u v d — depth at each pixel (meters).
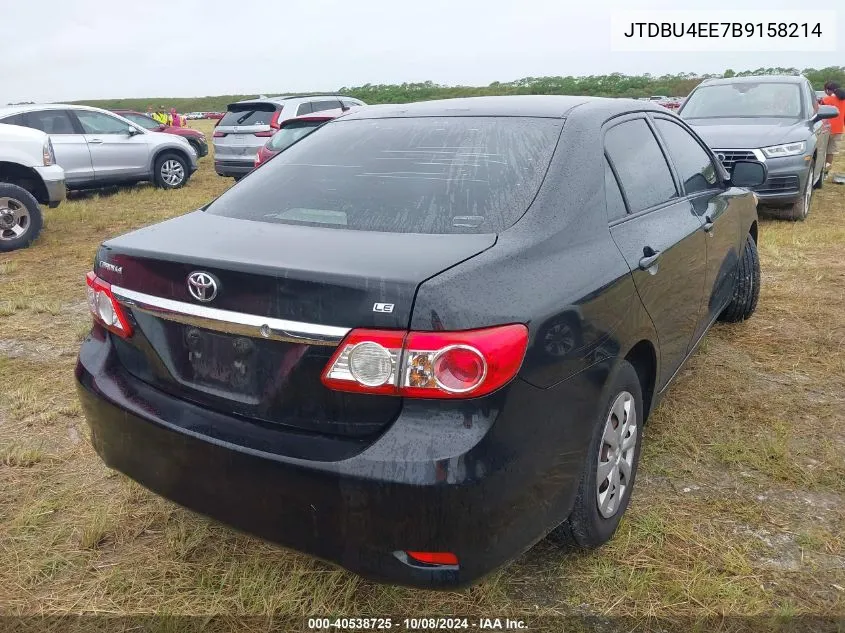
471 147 2.70
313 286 1.92
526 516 2.05
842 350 4.52
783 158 8.30
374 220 2.42
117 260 2.36
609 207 2.64
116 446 2.41
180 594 2.45
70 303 5.86
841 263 6.62
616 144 2.90
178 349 2.26
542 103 2.96
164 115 23.39
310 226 2.45
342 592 2.44
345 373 1.90
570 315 2.14
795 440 3.42
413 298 1.85
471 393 1.85
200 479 2.16
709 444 3.38
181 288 2.15
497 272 2.03
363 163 2.78
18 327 5.21
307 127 10.82
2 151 8.07
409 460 1.84
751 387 4.00
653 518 2.79
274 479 2.00
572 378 2.15
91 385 2.46
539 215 2.32
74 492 3.06
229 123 13.55
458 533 1.87
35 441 3.49
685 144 3.76
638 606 2.36
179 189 13.42
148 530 2.80
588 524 2.43
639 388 2.71
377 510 1.88
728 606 2.35
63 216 9.97
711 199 3.78
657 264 2.77
